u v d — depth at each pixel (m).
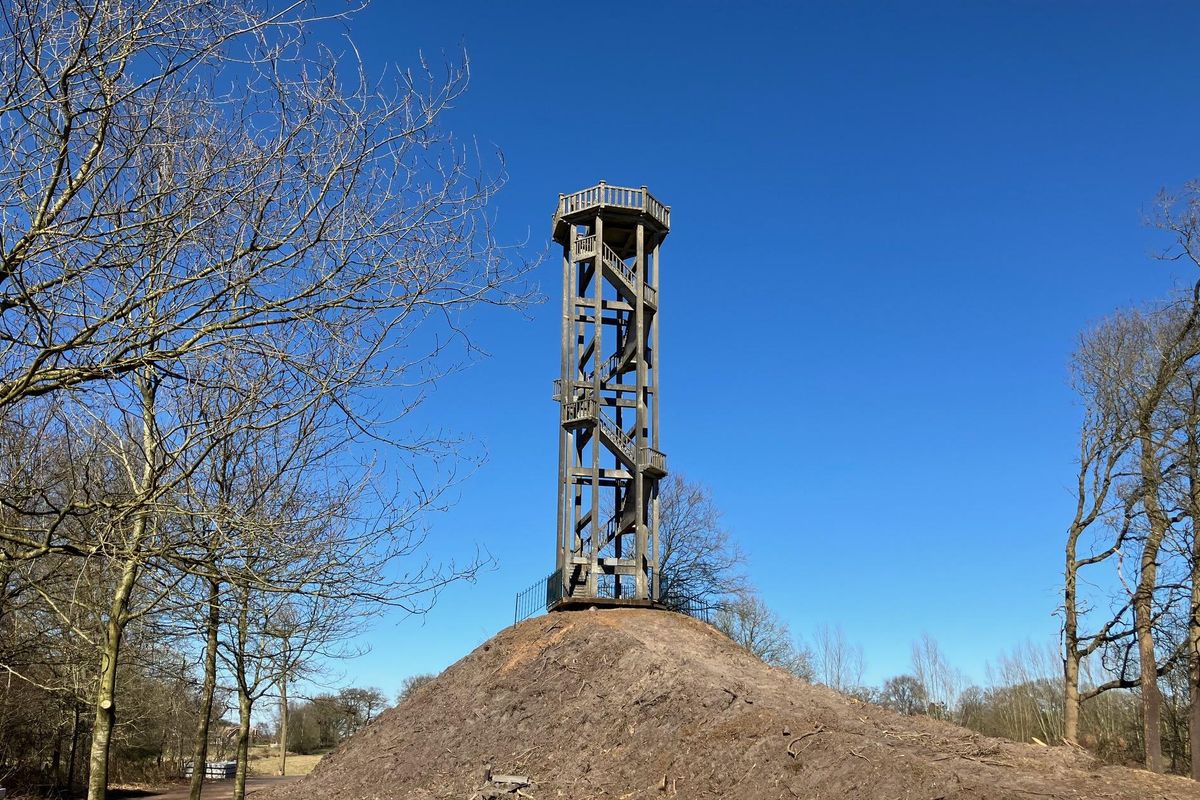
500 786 23.22
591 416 35.72
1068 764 18.00
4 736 35.53
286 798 28.39
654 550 36.41
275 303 8.99
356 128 9.22
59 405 10.85
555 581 35.53
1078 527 28.97
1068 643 28.61
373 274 9.23
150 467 10.20
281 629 16.72
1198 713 25.34
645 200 37.97
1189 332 26.64
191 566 10.41
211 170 8.88
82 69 8.23
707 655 28.84
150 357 8.59
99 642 16.98
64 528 12.36
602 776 22.25
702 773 19.97
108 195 8.98
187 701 28.31
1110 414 28.27
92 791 13.70
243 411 9.70
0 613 15.46
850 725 19.89
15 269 8.16
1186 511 25.52
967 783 15.67
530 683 28.59
